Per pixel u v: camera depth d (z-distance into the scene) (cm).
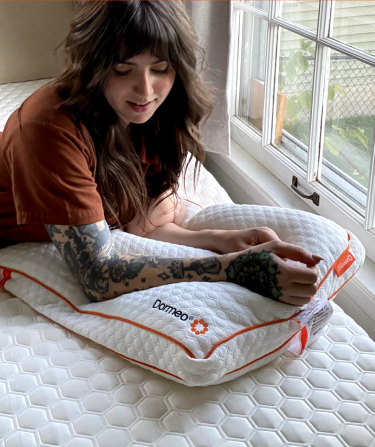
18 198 104
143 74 99
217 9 160
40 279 117
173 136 125
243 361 95
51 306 114
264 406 92
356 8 130
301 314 101
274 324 98
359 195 145
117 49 94
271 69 170
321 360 102
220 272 104
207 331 92
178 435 87
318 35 144
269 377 98
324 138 155
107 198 116
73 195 101
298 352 102
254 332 96
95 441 86
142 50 94
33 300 115
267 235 115
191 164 167
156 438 86
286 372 99
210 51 167
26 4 192
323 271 110
